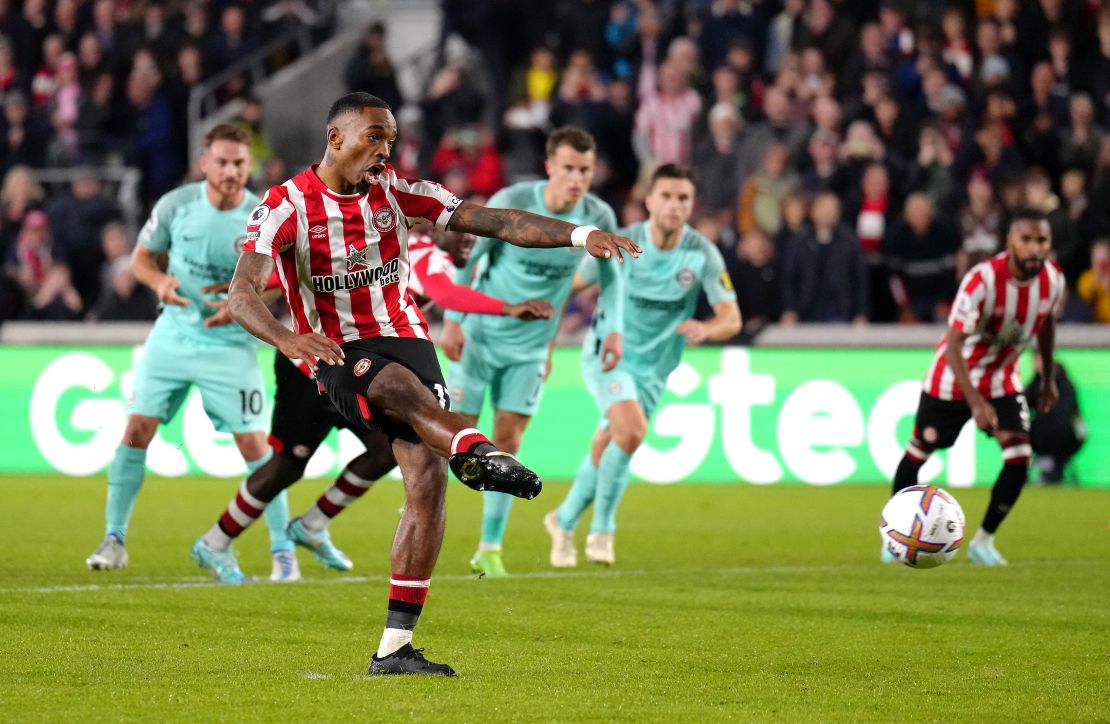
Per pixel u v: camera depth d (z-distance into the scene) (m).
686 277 25.34
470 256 23.61
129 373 41.91
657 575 22.92
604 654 15.49
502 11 53.00
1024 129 46.47
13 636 16.20
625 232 25.44
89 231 48.28
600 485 24.08
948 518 20.08
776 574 23.16
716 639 16.62
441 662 14.83
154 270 22.27
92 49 54.00
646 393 26.20
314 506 21.75
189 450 41.53
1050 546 27.41
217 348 22.31
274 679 13.58
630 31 51.69
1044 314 24.59
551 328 24.61
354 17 61.81
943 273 42.44
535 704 12.59
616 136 48.31
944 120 45.66
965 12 49.56
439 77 51.28
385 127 13.73
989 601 20.05
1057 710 12.74
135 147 52.81
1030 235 23.91
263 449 22.66
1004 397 24.92
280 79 56.31
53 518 30.61
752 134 45.62
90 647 15.49
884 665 15.02
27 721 11.70
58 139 53.31
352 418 13.82
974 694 13.45
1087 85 47.41
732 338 40.66
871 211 43.44
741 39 48.75
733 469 40.47
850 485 39.56
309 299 14.21
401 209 14.08
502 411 24.88
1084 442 39.44
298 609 18.53
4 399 42.69
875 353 39.72
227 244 22.02
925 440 25.69
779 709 12.62
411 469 13.53
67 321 45.41
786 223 42.09
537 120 50.41
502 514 22.91
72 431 42.19
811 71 47.03
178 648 15.48
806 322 41.41
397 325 14.30
